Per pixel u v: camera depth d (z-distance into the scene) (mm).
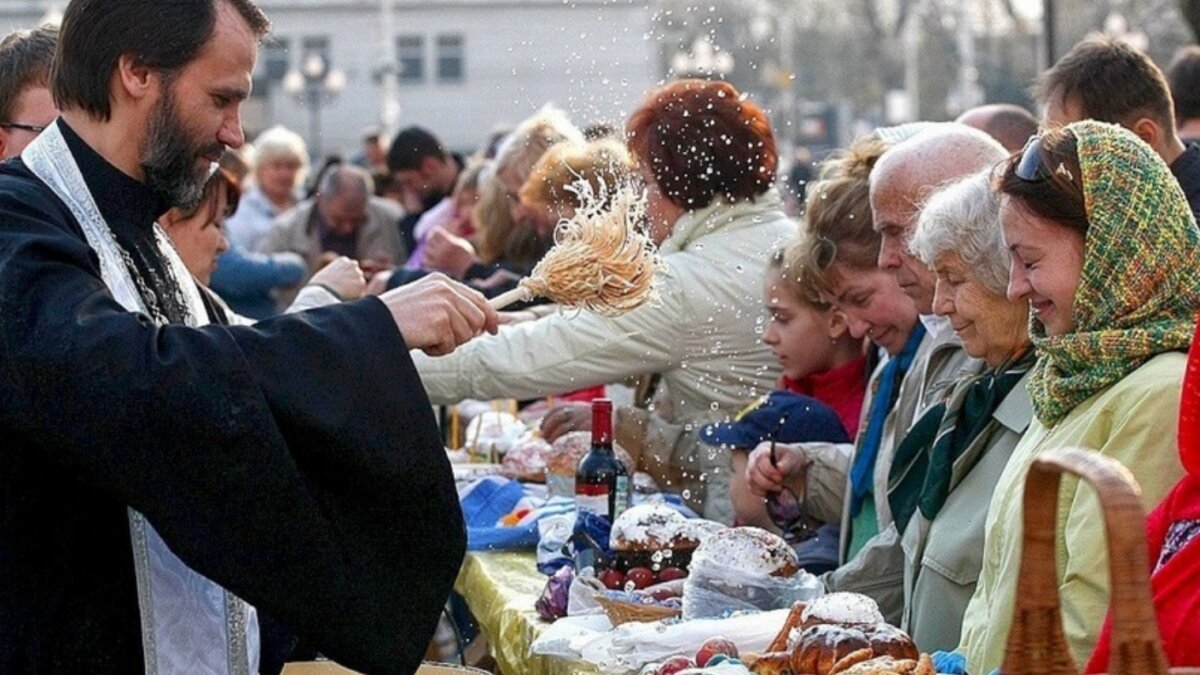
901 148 5297
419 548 3908
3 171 4145
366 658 3840
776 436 6105
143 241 4219
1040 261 4047
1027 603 2957
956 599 4695
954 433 4812
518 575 6109
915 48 62062
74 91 4121
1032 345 4664
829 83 72438
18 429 3736
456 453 8508
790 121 61562
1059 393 4090
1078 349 4035
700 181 6695
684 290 6641
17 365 3723
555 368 6773
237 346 3789
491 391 6863
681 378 6789
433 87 56719
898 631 4109
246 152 19953
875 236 5684
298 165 17453
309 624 3801
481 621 6152
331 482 3852
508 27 56344
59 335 3719
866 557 5262
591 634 4832
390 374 3875
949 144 5246
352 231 15625
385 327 3924
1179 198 4016
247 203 17297
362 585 3834
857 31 72625
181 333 3785
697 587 4898
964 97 58156
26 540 3885
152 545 4004
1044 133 4133
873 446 5707
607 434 6062
